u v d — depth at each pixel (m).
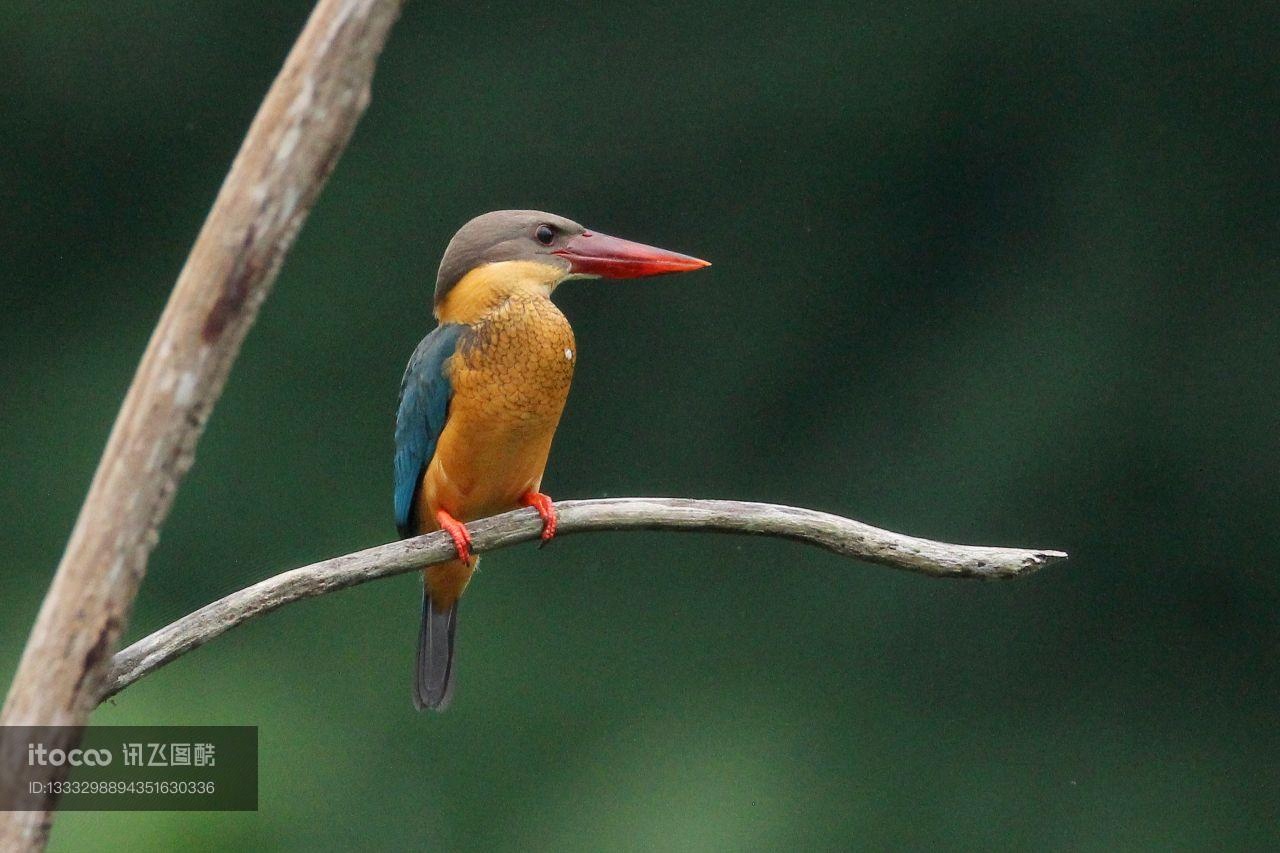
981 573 5.21
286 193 3.59
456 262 6.49
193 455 3.59
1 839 3.44
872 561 5.27
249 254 3.57
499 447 6.27
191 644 4.81
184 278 3.57
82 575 3.50
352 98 3.62
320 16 3.59
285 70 3.59
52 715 3.47
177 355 3.55
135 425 3.54
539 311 6.29
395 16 3.64
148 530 3.55
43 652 3.48
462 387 6.23
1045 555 5.20
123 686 4.71
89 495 3.54
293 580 5.11
